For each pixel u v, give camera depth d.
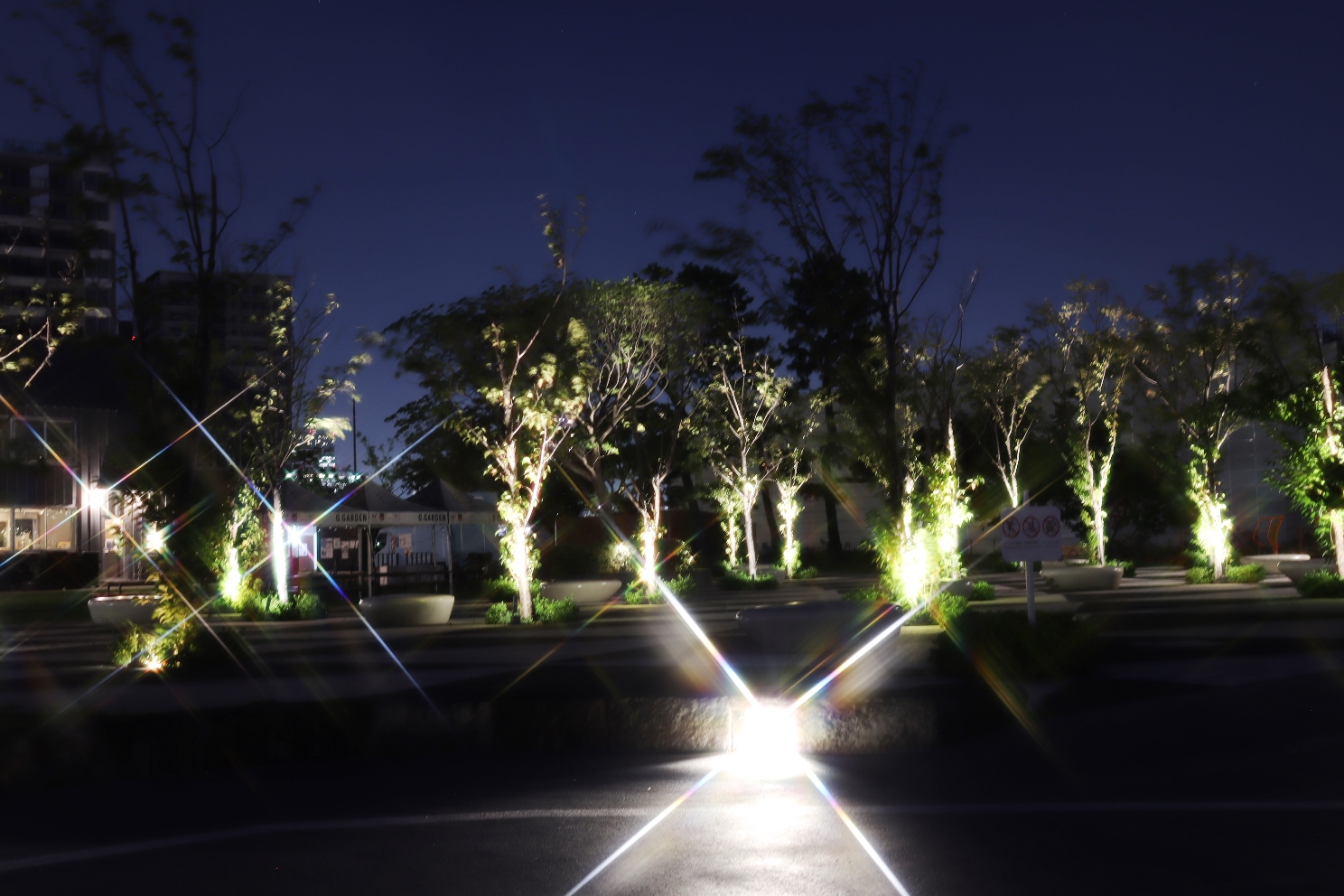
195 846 7.07
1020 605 25.05
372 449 44.81
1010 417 42.81
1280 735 10.13
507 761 10.21
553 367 26.00
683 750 10.62
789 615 16.55
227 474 18.00
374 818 7.82
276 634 22.86
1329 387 27.55
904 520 22.41
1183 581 37.22
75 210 16.36
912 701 10.61
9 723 9.99
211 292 16.70
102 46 15.74
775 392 40.22
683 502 58.47
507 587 32.50
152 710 11.36
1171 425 41.03
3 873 6.47
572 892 5.96
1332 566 30.11
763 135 20.64
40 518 40.25
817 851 6.69
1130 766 9.05
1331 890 5.74
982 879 6.02
